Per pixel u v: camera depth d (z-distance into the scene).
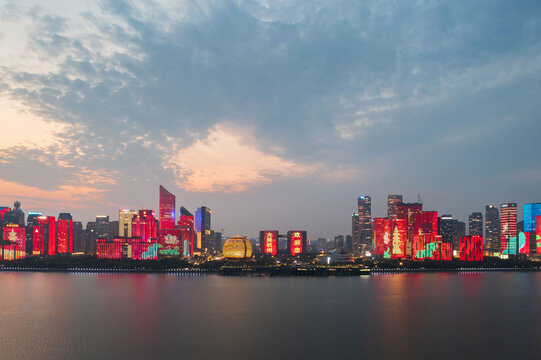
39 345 154.75
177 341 159.00
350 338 163.00
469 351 147.12
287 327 181.38
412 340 160.38
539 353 145.12
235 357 140.25
